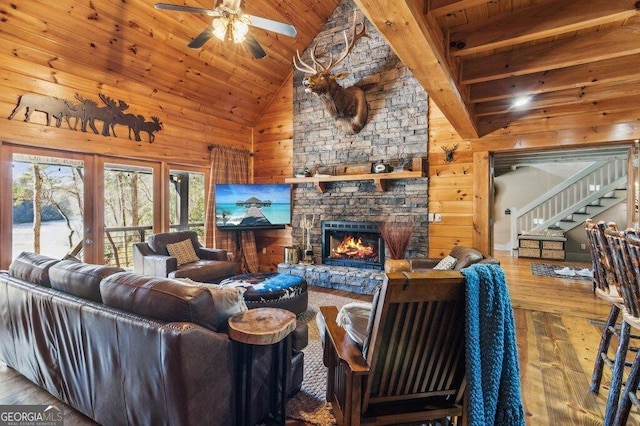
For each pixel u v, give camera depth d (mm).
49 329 1989
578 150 4312
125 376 1593
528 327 3350
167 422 1454
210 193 5484
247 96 5711
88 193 4027
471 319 1228
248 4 4391
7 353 2412
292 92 5824
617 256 1681
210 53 4695
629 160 3715
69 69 3740
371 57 5000
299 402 2102
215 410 1541
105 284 1765
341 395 1595
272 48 5215
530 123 3889
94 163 4066
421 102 4652
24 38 3307
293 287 3305
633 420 1897
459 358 1367
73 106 3795
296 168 5770
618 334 2023
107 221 4227
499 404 1332
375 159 4996
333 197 5348
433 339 1320
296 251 5383
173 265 3873
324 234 5395
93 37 3660
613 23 2086
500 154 4434
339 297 4371
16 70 3354
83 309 1763
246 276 3652
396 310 1239
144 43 4055
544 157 5461
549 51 2299
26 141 3439
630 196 3680
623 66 2445
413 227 4227
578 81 2588
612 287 1983
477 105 3559
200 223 5488
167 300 1522
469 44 2092
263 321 1667
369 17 1512
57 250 3775
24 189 3510
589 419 1922
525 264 6797
